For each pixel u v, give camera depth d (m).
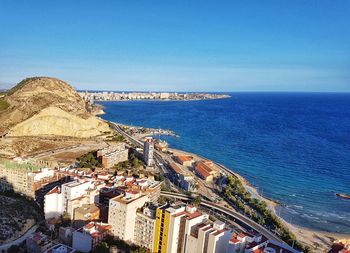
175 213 174.00
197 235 170.62
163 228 173.88
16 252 169.50
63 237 182.62
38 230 195.25
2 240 177.62
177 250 174.88
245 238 168.12
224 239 168.25
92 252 165.88
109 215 183.88
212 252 164.38
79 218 197.75
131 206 180.75
